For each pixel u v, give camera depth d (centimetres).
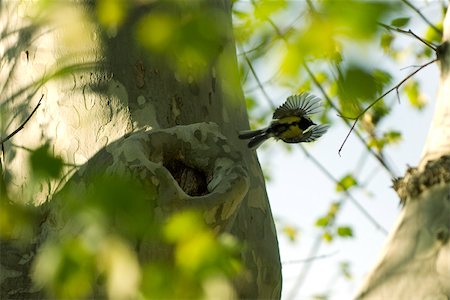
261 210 1046
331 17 626
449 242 761
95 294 834
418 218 785
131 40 1000
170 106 1002
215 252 702
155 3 994
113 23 977
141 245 802
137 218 704
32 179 675
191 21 711
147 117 984
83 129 969
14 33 1045
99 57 998
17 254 922
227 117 1054
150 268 726
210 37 713
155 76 1005
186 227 723
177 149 935
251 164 1063
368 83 630
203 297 708
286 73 666
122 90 991
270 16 691
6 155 998
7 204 882
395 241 789
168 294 712
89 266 725
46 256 771
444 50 862
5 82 1034
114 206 673
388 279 771
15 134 1000
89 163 938
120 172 880
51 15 1013
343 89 648
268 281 1018
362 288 784
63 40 1002
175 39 711
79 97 984
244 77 1039
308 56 658
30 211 905
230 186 895
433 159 803
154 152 923
